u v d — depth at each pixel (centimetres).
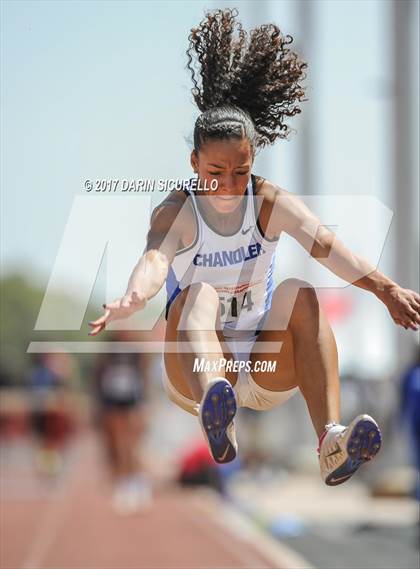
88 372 2630
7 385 3462
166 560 1378
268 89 645
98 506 2027
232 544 1533
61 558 1389
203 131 595
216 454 568
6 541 1548
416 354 1440
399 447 2222
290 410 2723
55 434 2508
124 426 1983
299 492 2330
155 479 2514
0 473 2756
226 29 647
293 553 1434
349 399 2286
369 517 1852
